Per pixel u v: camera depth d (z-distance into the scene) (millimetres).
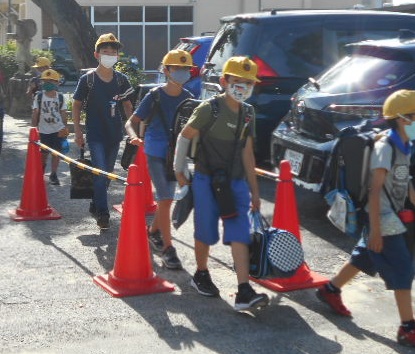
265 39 10578
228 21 11477
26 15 36656
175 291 6395
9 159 13031
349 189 5363
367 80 8156
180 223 6133
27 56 20750
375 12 11148
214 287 6270
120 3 36000
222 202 5738
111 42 7809
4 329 5543
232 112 5801
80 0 35625
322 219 8922
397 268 5277
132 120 7090
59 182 11055
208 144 5840
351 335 5543
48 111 10523
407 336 5332
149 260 6414
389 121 5145
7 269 6938
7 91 20953
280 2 36844
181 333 5520
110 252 7531
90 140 8078
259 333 5543
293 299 6254
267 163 11297
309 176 8086
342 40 10820
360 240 5707
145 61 36625
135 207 6332
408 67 8031
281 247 5727
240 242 5758
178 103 6969
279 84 10508
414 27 11141
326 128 8125
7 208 9336
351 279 6363
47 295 6258
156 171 6930
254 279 6664
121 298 6203
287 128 8922
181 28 36656
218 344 5336
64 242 7879
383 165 5066
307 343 5383
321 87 8586
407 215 5285
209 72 11602
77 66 21266
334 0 37344
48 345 5285
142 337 5438
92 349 5230
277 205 6645
